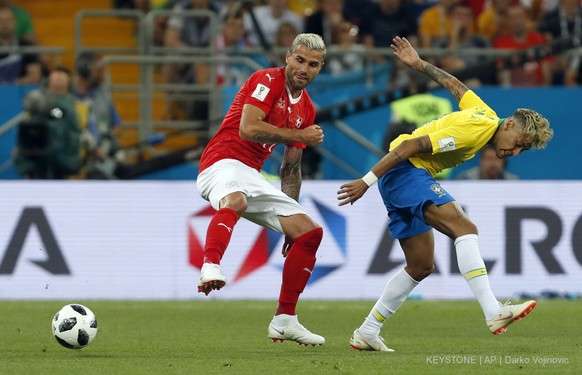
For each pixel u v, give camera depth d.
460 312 39.09
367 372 21.81
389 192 26.20
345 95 53.31
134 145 52.06
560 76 56.03
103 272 44.84
